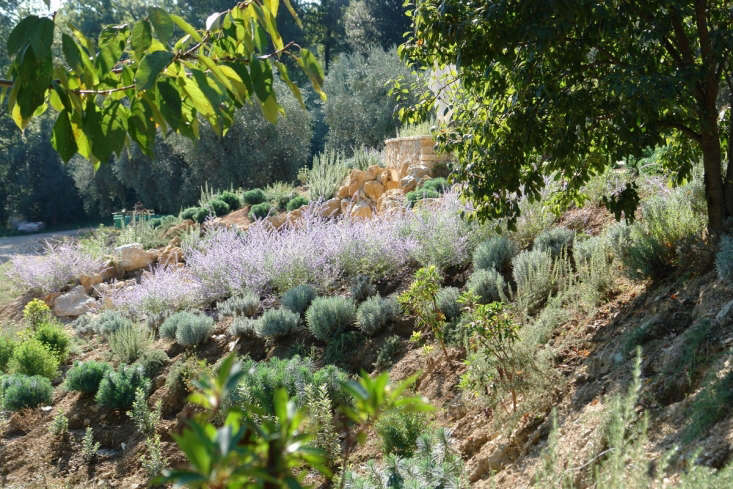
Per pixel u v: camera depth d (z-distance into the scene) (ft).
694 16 14.43
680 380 10.45
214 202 52.65
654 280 15.51
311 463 2.36
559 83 14.48
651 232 16.93
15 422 22.71
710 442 8.20
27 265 41.39
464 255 24.34
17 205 135.74
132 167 101.91
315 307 22.72
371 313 21.61
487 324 13.07
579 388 12.62
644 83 12.27
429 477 11.72
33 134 132.05
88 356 28.45
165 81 5.43
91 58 5.68
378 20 123.85
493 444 12.78
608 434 9.28
